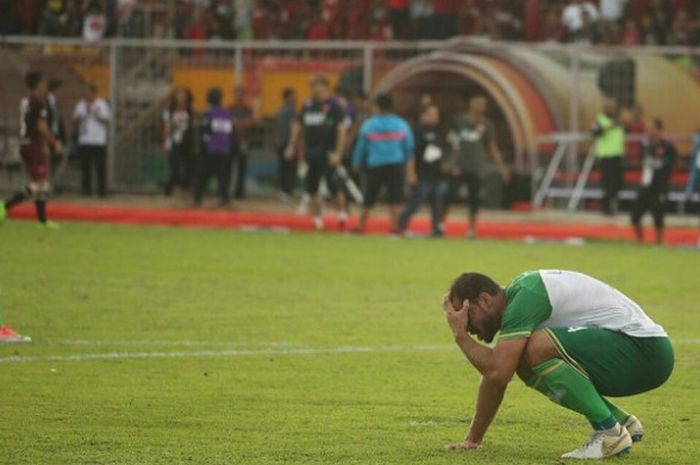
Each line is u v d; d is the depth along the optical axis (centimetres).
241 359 3891
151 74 10138
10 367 3681
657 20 11394
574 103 9625
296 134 8288
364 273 6056
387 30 11556
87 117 9825
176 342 4147
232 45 9869
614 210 9256
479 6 11619
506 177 8162
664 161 7750
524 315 2602
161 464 2631
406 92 10456
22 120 7606
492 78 9794
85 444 2802
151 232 7819
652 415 3225
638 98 9994
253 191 10194
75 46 10106
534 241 7931
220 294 5253
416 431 2983
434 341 4284
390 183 7988
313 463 2656
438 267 6362
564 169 9662
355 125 9206
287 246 7200
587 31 11388
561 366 2627
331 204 9819
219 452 2742
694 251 7469
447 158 9531
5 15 11681
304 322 4612
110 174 10094
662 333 2659
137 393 3366
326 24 11762
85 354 3906
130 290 5278
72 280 5522
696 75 10838
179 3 11719
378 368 3800
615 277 6128
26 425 2975
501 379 2606
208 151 9231
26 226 7881
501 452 2770
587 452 2692
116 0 11600
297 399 3331
